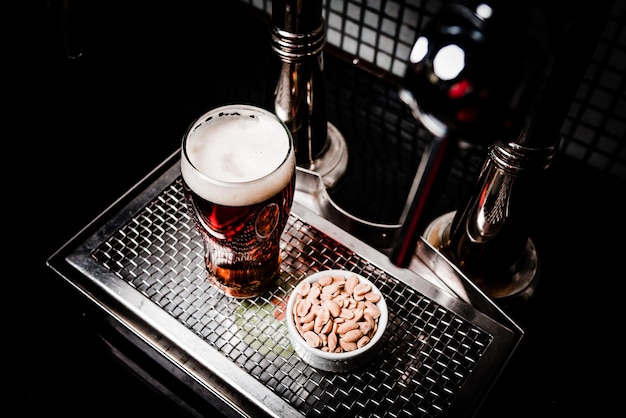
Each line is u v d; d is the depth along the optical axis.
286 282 0.58
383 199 0.68
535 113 0.49
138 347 0.58
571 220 0.68
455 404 0.51
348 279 0.56
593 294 0.62
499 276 0.63
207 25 0.88
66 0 0.64
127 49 0.84
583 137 0.72
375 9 0.76
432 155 0.31
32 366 0.57
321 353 0.51
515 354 0.58
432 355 0.54
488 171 0.56
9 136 0.74
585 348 0.59
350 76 0.81
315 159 0.71
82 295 0.61
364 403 0.51
